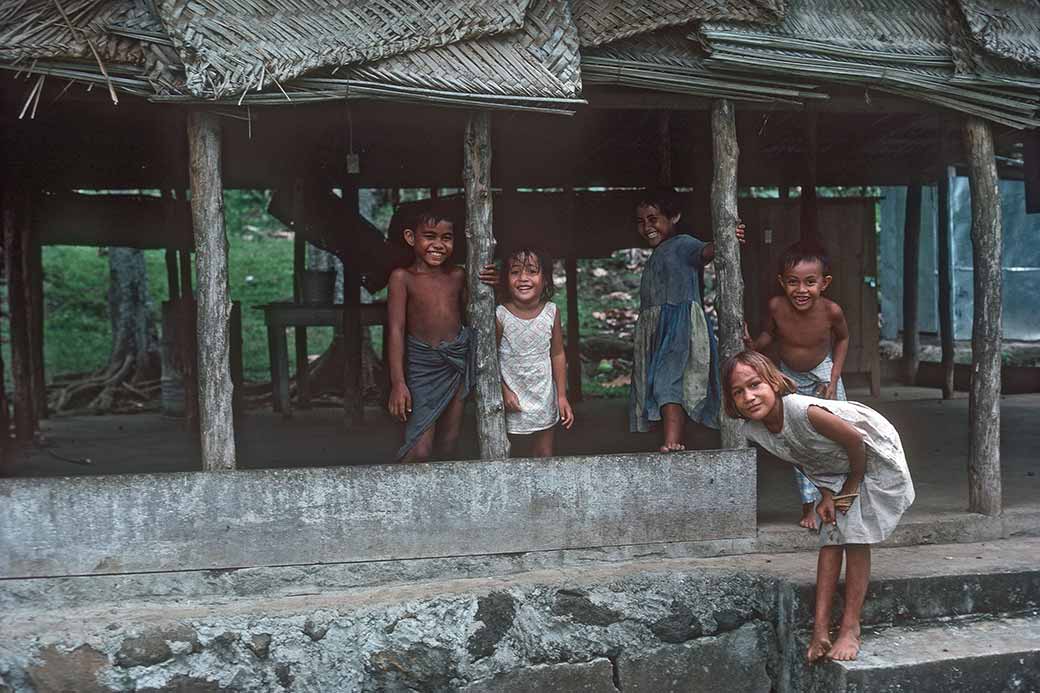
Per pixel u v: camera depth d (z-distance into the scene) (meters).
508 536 4.19
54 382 11.10
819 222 8.37
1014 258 11.43
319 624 3.83
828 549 3.76
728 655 4.13
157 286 15.16
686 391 4.64
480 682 3.94
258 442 6.57
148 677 3.72
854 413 3.57
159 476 3.96
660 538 4.32
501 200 8.04
